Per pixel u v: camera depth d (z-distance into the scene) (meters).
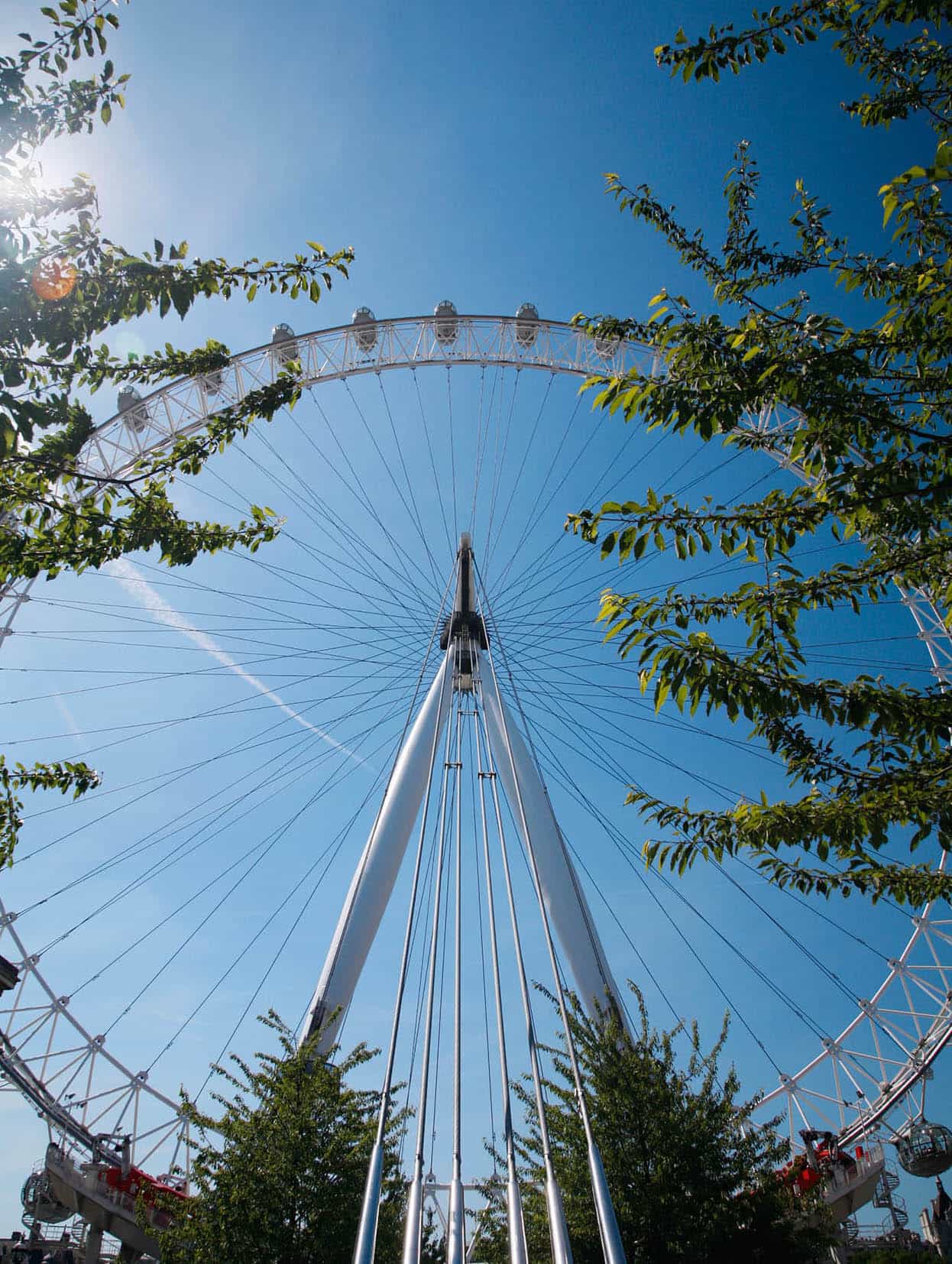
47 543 12.25
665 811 10.82
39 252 10.70
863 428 9.47
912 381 9.40
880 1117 37.38
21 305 10.34
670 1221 20.64
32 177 10.66
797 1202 22.77
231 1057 24.47
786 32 10.44
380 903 30.45
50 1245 39.81
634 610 9.90
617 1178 21.39
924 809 9.58
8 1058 35.28
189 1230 21.72
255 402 13.10
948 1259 35.31
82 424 11.73
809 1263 22.16
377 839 31.86
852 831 9.66
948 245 10.17
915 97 10.24
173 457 12.84
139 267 11.16
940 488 8.93
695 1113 22.55
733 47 10.46
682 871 10.70
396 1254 22.20
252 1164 21.91
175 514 13.12
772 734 10.39
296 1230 20.89
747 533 9.74
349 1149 22.36
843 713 9.42
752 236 11.30
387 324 42.88
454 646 38.03
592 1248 20.89
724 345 10.01
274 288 12.07
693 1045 24.25
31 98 10.82
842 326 9.66
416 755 33.94
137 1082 38.06
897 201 9.16
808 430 9.55
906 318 9.19
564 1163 22.41
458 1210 11.77
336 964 29.00
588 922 30.78
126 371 12.72
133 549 12.71
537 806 32.91
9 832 13.30
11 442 10.20
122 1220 36.22
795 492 9.74
